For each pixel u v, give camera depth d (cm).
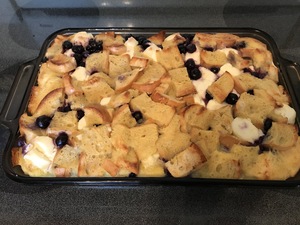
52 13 41
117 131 27
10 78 35
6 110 29
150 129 27
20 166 27
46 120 28
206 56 31
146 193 26
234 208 25
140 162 26
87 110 28
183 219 25
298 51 36
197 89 30
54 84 31
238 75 30
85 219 25
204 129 28
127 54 32
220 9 41
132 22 40
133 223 25
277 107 28
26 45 38
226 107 29
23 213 26
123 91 30
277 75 31
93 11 41
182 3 42
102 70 32
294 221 25
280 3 41
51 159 27
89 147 26
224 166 25
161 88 29
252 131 27
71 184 25
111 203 26
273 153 26
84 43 33
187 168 25
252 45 33
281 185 24
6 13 42
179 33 34
